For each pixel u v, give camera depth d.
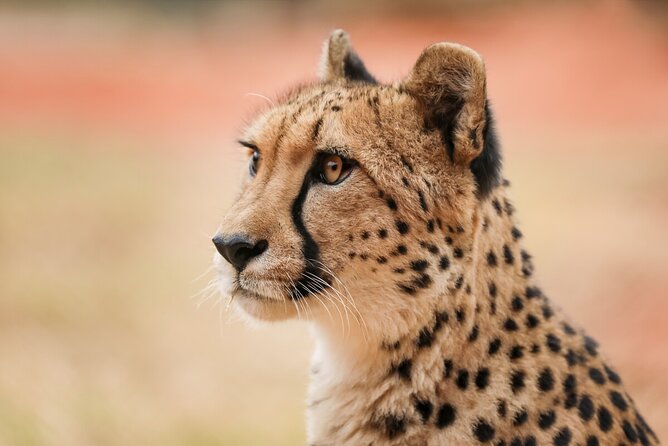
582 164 40.62
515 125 56.91
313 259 10.47
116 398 18.08
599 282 25.03
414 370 10.30
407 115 10.59
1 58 77.12
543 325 10.59
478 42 77.69
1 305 23.12
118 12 91.56
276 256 10.47
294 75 76.19
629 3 75.25
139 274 26.05
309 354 21.56
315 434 11.05
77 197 34.78
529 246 27.47
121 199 34.53
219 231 10.60
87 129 57.91
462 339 10.19
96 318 22.97
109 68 76.25
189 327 22.94
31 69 74.56
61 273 25.92
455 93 10.45
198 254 27.97
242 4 91.38
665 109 58.72
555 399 10.09
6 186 36.94
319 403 11.03
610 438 10.24
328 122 10.57
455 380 10.19
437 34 80.44
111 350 21.12
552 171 39.09
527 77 68.56
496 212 10.66
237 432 17.45
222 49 83.94
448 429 10.12
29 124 58.78
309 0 88.62
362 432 10.57
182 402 18.70
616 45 71.00
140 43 84.62
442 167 10.37
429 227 10.23
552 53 72.19
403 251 10.30
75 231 30.11
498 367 10.16
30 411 16.91
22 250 28.08
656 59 68.62
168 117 63.47
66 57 78.62
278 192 10.63
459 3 81.94
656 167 38.31
